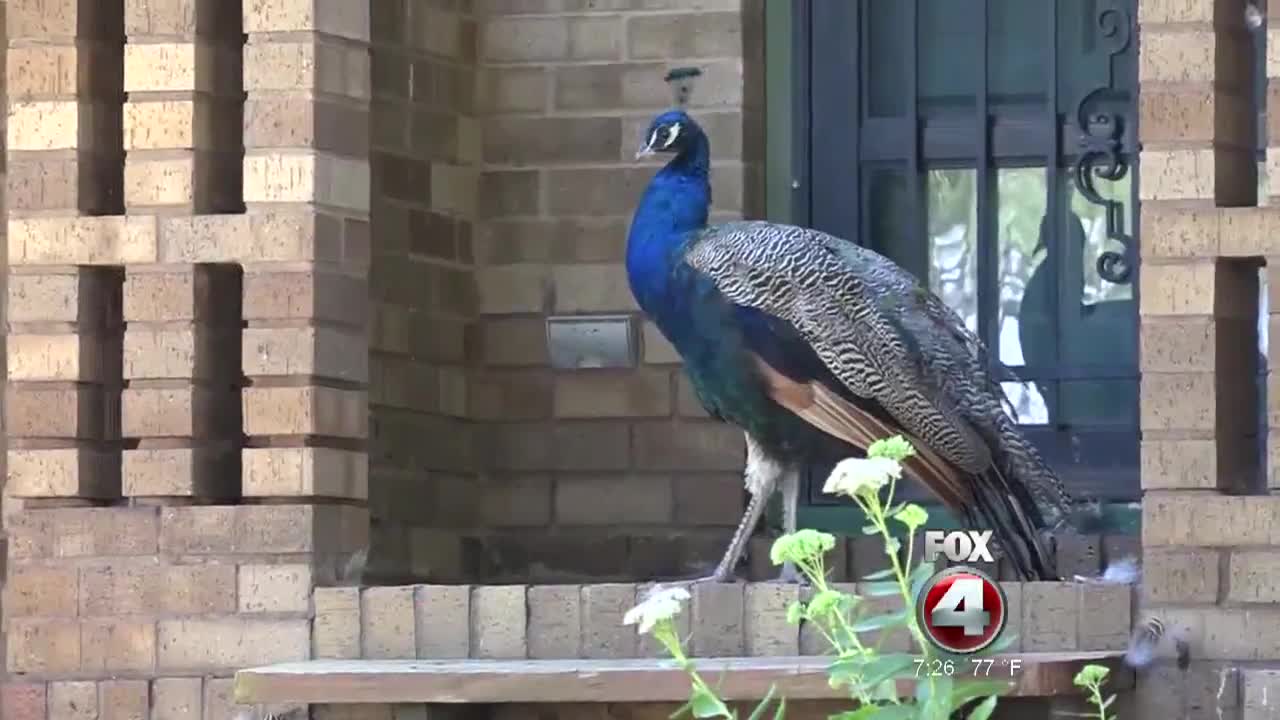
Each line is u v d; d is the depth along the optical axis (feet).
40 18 37.24
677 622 34.81
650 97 42.42
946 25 42.80
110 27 37.78
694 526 41.86
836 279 34.94
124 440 37.37
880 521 24.71
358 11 36.94
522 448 42.55
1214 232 34.17
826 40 42.98
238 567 36.01
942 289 42.83
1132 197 42.14
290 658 35.76
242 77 37.68
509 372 42.65
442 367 41.98
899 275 35.55
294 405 36.09
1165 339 34.30
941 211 42.96
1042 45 42.50
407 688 32.32
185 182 36.60
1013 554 35.40
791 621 27.81
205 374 36.78
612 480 42.22
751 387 35.14
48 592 36.55
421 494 41.22
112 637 36.27
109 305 37.65
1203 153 34.27
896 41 42.91
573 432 42.34
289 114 36.24
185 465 36.40
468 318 42.73
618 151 42.50
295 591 35.83
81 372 37.01
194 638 36.06
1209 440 34.04
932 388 34.83
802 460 36.01
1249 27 35.58
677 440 41.93
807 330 34.63
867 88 42.98
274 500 36.17
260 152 36.32
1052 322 42.32
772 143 43.06
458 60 42.65
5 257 41.27
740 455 41.75
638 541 41.98
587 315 42.34
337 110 36.65
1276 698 33.42
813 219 42.96
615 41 42.57
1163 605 34.06
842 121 42.96
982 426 35.12
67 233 36.88
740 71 42.14
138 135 36.76
